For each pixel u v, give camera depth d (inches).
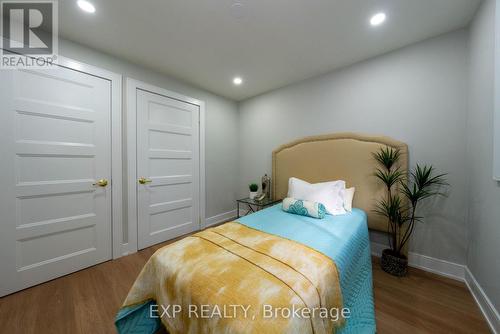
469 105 65.9
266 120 127.3
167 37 72.6
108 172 83.7
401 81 79.4
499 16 47.1
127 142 89.4
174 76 105.0
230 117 139.2
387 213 77.0
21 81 64.4
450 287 66.1
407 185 77.2
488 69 54.1
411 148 77.6
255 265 39.9
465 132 68.1
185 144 112.8
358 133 88.2
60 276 72.5
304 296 32.2
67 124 73.5
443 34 71.2
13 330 50.4
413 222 76.5
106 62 82.7
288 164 110.7
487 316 52.7
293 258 42.7
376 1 56.5
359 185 87.1
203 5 57.6
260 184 131.9
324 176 97.0
